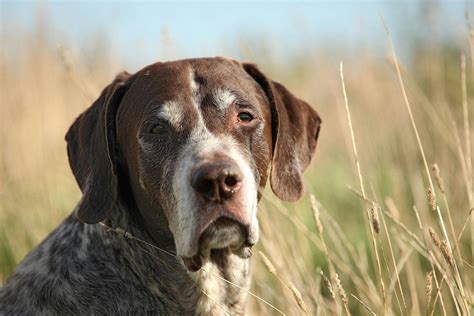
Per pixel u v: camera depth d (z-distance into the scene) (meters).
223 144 7.23
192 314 7.88
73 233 8.02
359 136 14.54
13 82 15.85
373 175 13.34
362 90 15.56
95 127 7.95
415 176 12.28
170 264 7.78
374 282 10.68
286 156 8.24
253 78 8.34
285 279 9.44
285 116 8.28
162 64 7.98
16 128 14.94
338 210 13.19
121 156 8.00
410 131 13.60
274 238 10.46
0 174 14.27
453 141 11.99
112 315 7.66
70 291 7.70
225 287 7.95
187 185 6.92
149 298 7.80
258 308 10.15
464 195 11.45
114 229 7.66
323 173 15.23
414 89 13.31
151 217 7.66
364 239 11.84
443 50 15.02
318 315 8.64
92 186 7.75
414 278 10.45
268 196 10.60
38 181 13.87
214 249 7.56
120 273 7.75
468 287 8.62
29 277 7.93
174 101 7.51
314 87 18.75
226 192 6.77
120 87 8.04
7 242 12.27
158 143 7.46
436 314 10.20
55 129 15.44
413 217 11.77
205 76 7.73
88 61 15.34
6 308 7.88
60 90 16.03
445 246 7.54
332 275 7.93
